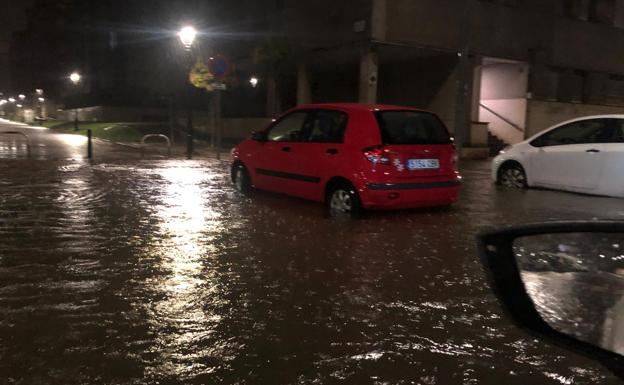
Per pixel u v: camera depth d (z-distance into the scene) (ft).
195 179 43.11
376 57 68.64
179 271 18.70
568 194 36.91
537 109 79.41
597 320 8.57
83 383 11.09
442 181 28.25
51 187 37.65
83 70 220.64
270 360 12.29
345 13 70.85
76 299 15.84
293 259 20.48
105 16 193.77
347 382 11.36
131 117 159.43
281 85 108.88
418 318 14.97
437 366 12.16
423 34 70.23
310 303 15.96
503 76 82.58
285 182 31.27
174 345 12.95
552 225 6.84
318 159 28.89
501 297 7.00
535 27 79.10
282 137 32.55
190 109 64.49
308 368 11.94
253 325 14.25
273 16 87.66
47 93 276.62
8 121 272.92
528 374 11.84
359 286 17.58
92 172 47.42
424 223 27.04
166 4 97.40
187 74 84.48
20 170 48.19
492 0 74.43
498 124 81.76
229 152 74.02
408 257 21.01
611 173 34.04
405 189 26.99
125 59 175.52
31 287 16.79
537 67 80.12
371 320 14.76
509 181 40.68
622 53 91.61
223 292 16.71
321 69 99.30
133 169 50.37
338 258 20.72
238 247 22.03
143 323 14.21
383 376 11.66
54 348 12.66
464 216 28.86
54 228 24.85
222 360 12.24
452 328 14.32
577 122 36.60
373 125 27.12
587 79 88.07
